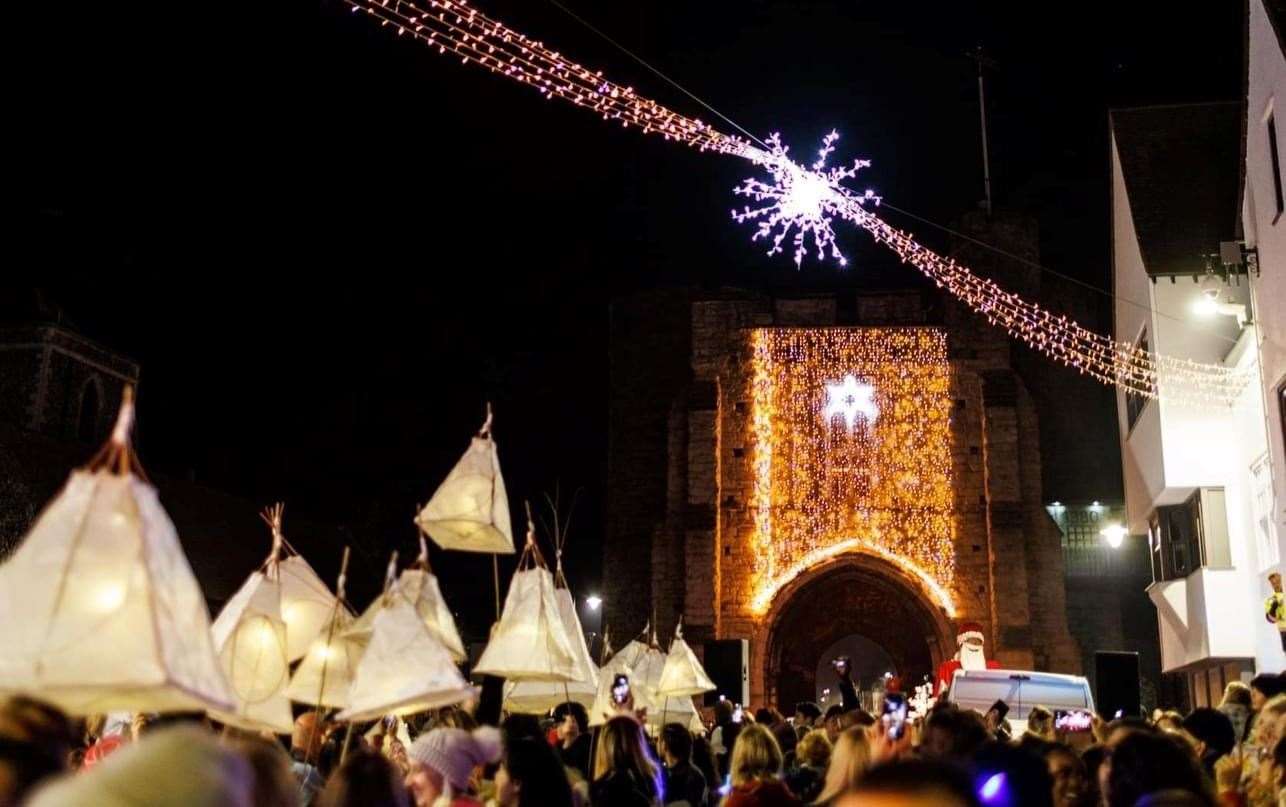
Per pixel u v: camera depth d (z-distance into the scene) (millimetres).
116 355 50094
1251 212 22859
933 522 41281
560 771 7273
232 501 45656
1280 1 20406
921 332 42719
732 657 31422
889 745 9578
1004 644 39406
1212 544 25828
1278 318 20922
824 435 42219
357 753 6070
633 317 47625
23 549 4703
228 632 8125
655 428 46031
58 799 2893
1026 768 6383
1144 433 28672
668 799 10781
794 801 7867
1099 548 43625
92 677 4496
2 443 37844
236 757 3107
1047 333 43188
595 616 52344
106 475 4859
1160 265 26938
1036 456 41594
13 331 46594
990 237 43188
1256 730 8938
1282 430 21047
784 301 43531
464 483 10047
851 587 42625
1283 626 20016
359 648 9000
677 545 42125
